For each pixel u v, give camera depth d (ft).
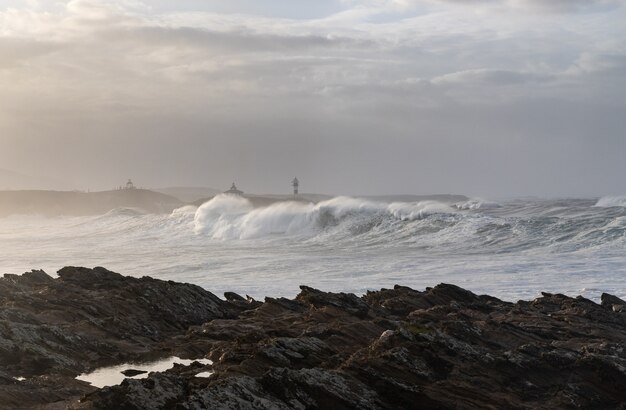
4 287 99.30
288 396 53.21
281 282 143.95
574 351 67.72
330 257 190.70
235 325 86.99
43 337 75.92
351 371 59.00
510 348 71.87
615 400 58.54
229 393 51.19
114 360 76.28
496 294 123.65
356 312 91.04
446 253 192.13
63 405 58.44
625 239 186.19
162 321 92.12
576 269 148.05
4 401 58.13
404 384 57.26
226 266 176.14
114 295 96.94
